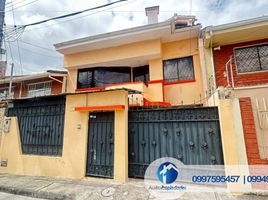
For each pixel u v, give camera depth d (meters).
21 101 7.01
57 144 6.03
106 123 5.54
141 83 8.21
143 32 8.49
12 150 6.59
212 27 7.09
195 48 8.85
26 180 5.47
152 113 5.29
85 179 5.28
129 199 3.91
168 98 8.83
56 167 5.72
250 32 7.04
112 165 5.17
